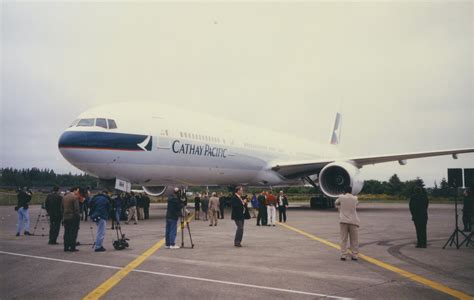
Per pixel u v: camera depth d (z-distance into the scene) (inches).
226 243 482.6
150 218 861.8
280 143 1221.1
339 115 1868.8
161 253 409.4
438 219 856.9
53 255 402.6
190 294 254.1
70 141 674.2
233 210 456.4
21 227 586.2
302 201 2297.0
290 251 420.5
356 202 372.2
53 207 484.7
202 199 866.1
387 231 606.2
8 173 3235.7
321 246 455.8
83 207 818.2
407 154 992.2
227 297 247.0
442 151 963.3
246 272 316.8
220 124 978.7
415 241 496.1
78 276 306.5
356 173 942.4
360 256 389.1
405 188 2682.1
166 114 814.5
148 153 739.4
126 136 710.5
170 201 446.9
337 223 752.3
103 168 695.1
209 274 310.2
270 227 684.1
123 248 436.5
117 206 685.3
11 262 364.8
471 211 568.4
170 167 787.4
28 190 609.3
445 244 454.6
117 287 272.4
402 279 293.1
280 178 1176.2
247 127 1117.1
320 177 954.7
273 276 302.7
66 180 3235.7
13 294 258.4
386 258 378.6
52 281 291.1
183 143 807.7
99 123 701.3
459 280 290.5
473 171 457.1
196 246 458.6
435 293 255.6
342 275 306.2
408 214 1001.5
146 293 257.1
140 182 773.3
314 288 267.3
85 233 599.2
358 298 243.8
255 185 1179.9
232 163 971.3
